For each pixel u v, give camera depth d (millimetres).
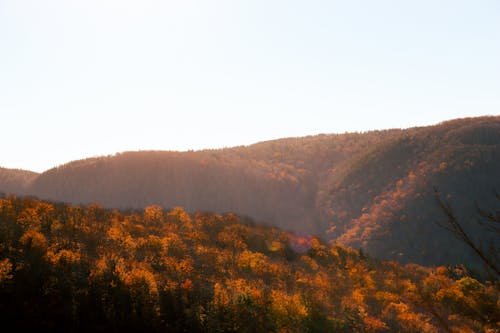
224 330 39531
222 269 55344
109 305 37219
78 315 35125
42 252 40844
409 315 49500
